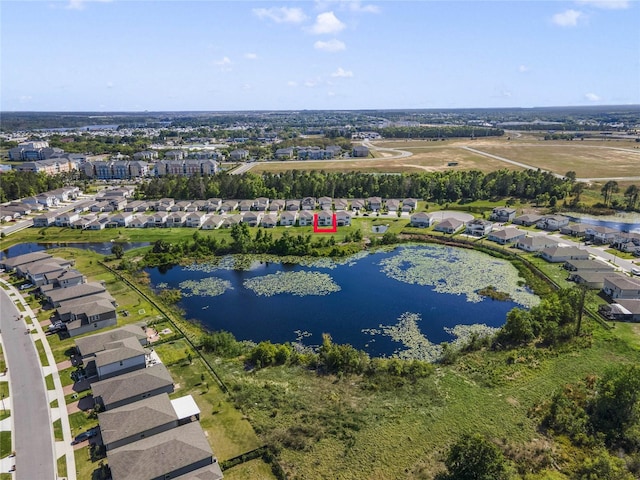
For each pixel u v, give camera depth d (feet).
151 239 444.55
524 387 206.28
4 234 457.68
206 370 220.23
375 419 185.78
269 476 157.69
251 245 403.34
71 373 215.31
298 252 395.14
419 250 407.23
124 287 322.34
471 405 194.18
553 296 273.54
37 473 157.28
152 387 196.75
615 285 292.81
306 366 226.17
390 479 155.74
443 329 265.95
